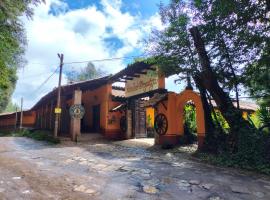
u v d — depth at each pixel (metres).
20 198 6.35
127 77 20.03
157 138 16.72
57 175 8.70
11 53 10.96
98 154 13.15
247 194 7.09
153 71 17.16
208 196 6.87
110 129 20.88
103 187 7.43
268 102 12.02
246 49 12.12
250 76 12.41
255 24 11.44
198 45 12.51
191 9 13.02
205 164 11.02
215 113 13.76
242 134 11.12
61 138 19.56
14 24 9.58
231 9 11.20
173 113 16.00
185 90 15.40
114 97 21.28
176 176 8.72
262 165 9.85
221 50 12.77
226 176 8.91
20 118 36.97
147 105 16.55
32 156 12.51
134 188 7.38
